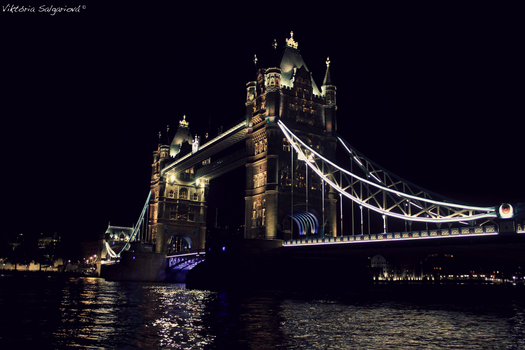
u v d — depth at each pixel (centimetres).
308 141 9138
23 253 18988
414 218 5631
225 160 12200
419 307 5412
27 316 4159
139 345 2864
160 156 15012
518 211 4431
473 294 9512
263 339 3047
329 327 3575
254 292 7050
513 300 7162
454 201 5753
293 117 9062
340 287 7750
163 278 13150
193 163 13088
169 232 14250
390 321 3994
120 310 4653
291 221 8662
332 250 6675
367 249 6066
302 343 2933
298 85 9338
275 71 9031
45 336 3153
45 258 19475
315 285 7538
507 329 3628
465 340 3122
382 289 11438
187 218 14662
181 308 4816
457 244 4916
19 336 3153
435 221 5256
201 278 8025
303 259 7662
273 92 8906
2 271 18488
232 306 4978
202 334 3219
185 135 15662
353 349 2780
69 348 2773
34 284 9844
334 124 9425
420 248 5478
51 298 6044
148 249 13812
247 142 9475
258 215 8838
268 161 8662
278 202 8500
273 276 7475
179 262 12175
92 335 3184
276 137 8781
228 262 7525
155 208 14912
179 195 14788
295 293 6994
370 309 4941
